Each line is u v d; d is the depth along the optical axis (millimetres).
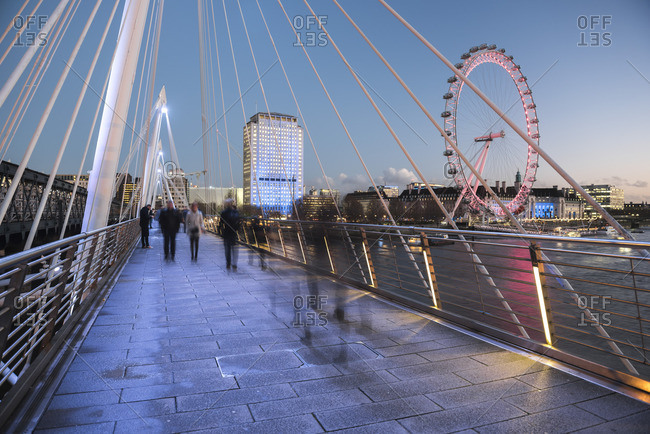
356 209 118812
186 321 6121
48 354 4355
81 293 6836
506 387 3795
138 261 13500
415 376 4062
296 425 3176
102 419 3240
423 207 90750
